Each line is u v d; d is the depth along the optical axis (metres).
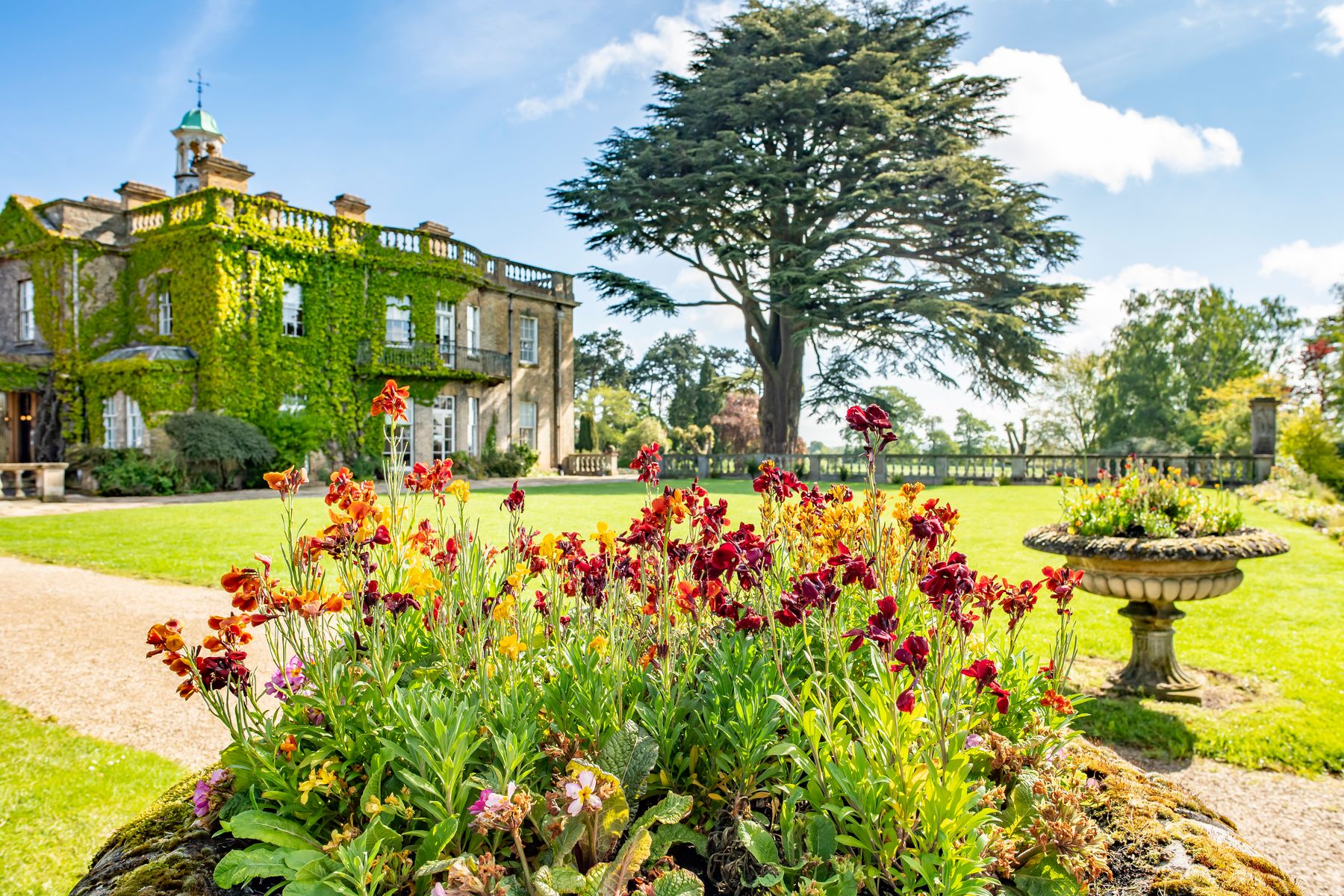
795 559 3.02
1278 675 4.94
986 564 8.07
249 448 19.33
